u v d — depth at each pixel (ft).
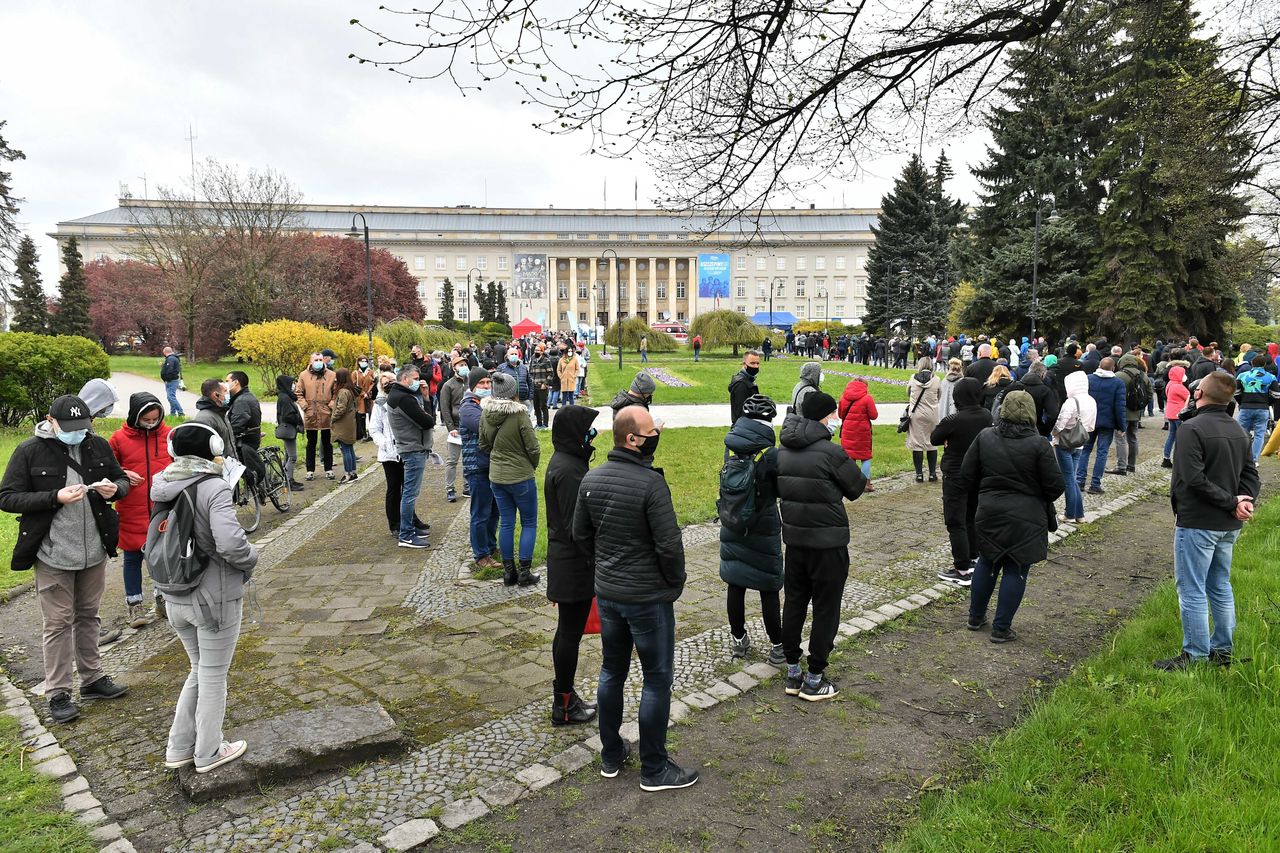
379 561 24.81
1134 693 13.74
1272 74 28.96
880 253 176.24
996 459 17.29
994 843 10.02
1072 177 110.01
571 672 13.92
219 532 11.68
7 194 105.91
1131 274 100.83
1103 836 9.95
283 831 10.93
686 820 11.17
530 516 21.86
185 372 115.14
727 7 18.10
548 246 326.44
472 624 19.20
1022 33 19.34
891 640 18.07
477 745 13.37
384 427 26.99
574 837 10.81
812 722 14.10
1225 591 14.97
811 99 20.42
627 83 18.26
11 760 12.94
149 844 10.68
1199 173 33.50
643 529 11.50
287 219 159.02
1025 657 16.89
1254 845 9.46
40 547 14.32
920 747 13.12
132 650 17.89
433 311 329.52
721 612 20.06
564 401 65.41
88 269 219.41
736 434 15.37
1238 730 12.23
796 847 10.53
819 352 166.20
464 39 14.52
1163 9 24.76
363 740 12.85
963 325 124.57
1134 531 27.37
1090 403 27.61
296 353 85.05
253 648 17.78
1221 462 14.57
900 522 29.12
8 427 51.31
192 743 12.48
